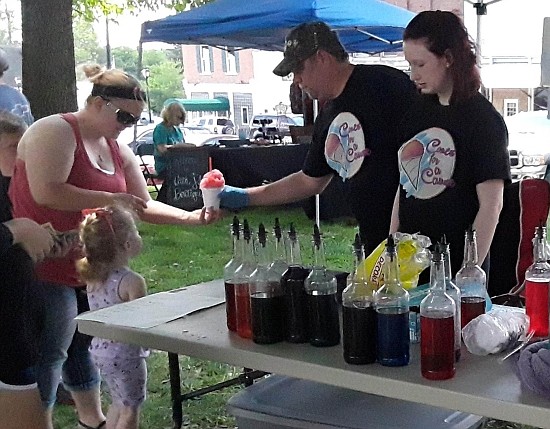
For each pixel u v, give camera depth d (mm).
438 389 1404
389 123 2385
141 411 3203
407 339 1531
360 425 1749
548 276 1692
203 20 5738
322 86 2455
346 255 5797
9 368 1371
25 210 2523
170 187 7926
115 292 2447
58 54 4582
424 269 1771
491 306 1812
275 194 2629
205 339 1788
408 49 2012
